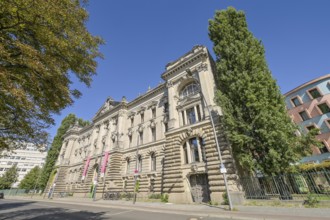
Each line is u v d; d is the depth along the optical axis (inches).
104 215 507.2
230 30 802.2
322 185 587.2
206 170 717.9
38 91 260.5
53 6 233.3
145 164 1087.0
